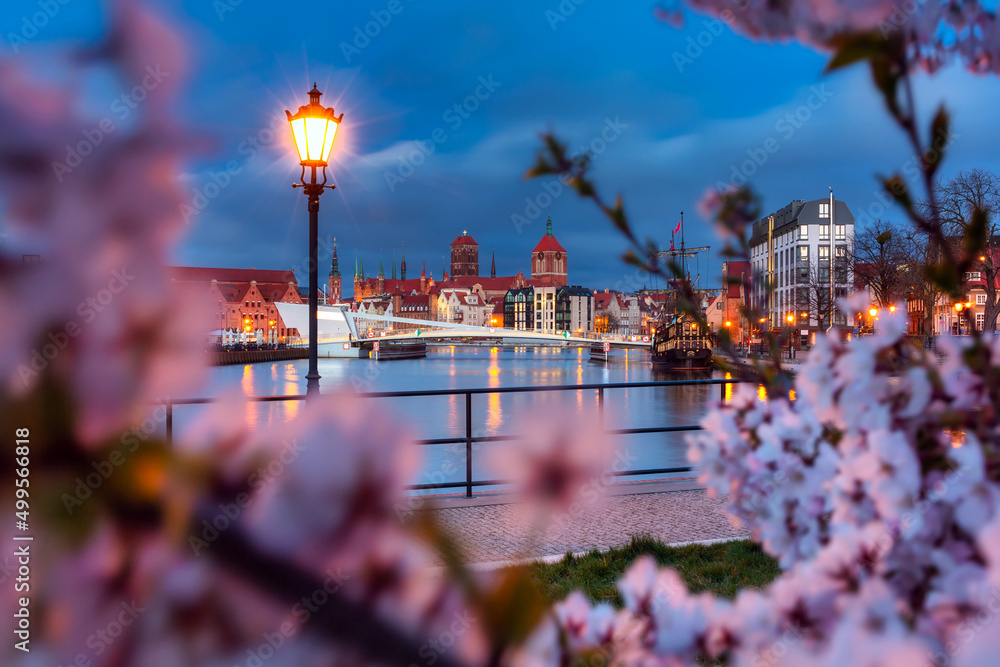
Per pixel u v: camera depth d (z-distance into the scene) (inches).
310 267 302.5
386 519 15.1
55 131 12.6
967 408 26.3
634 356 4045.3
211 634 14.0
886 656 21.6
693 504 244.8
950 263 27.8
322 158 295.0
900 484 25.7
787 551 32.8
